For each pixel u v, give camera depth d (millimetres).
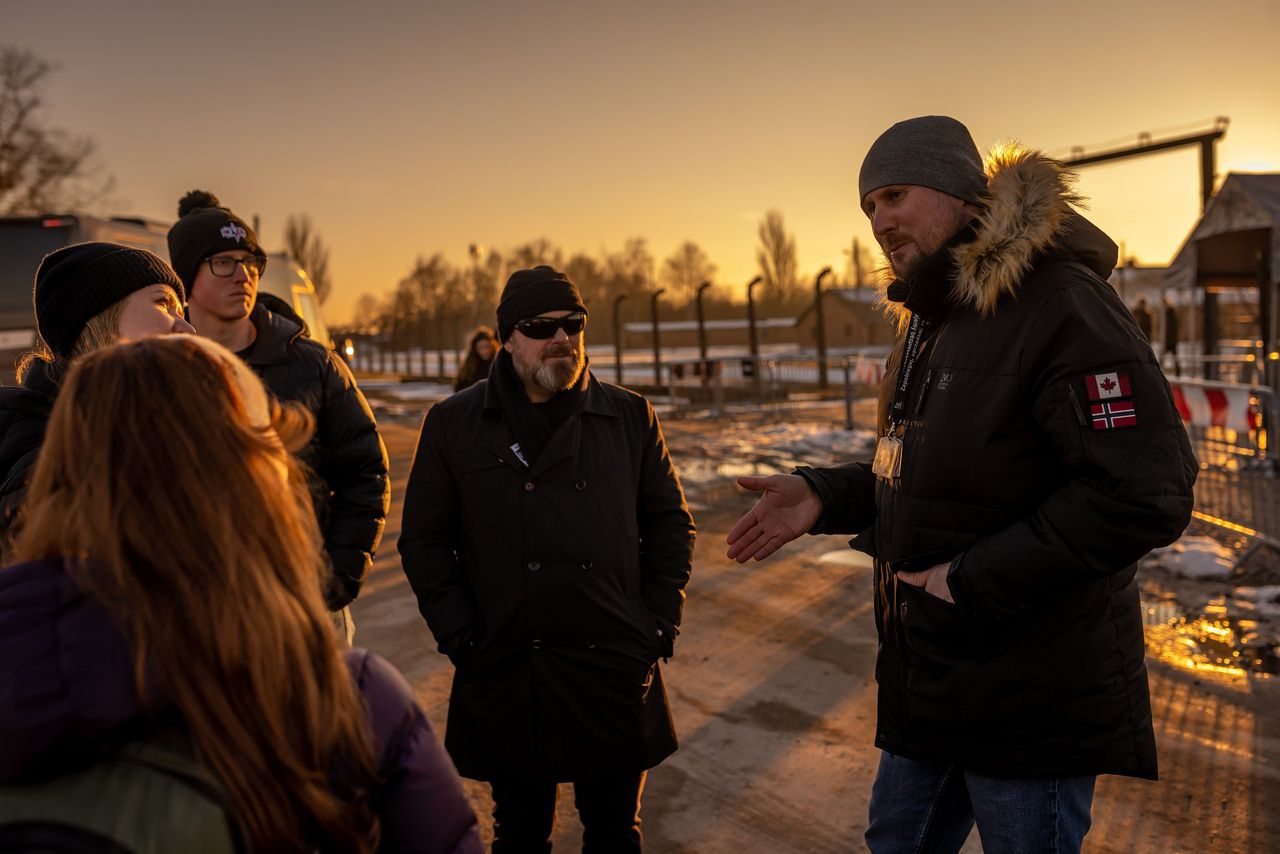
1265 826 3002
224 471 931
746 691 4266
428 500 2592
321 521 2600
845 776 3459
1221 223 13258
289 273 11812
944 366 1899
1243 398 6672
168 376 950
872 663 4559
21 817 802
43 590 862
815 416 16438
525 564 2500
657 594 2691
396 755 989
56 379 1851
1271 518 6605
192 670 847
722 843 3059
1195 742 3590
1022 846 1857
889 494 2021
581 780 2504
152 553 872
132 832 807
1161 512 1649
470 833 1034
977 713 1857
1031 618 1824
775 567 6367
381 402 27031
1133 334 1750
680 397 20891
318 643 958
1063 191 1773
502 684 2508
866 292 63281
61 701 808
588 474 2549
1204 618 5008
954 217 1981
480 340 7402
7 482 1739
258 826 852
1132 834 2996
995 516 1828
